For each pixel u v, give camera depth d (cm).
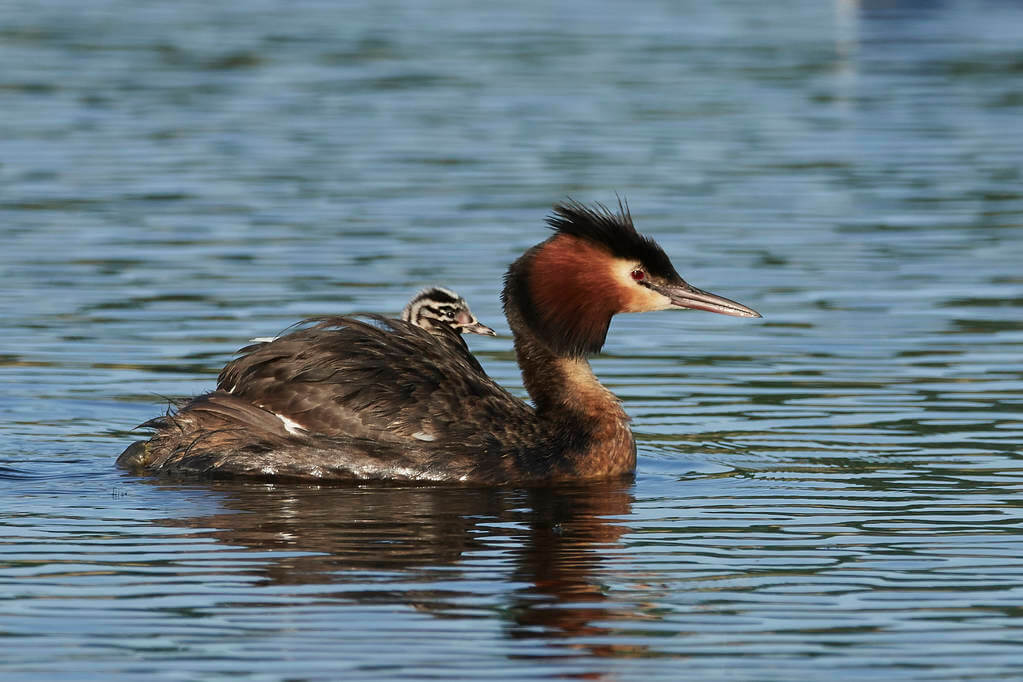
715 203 2488
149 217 2370
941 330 1858
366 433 1365
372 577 1089
